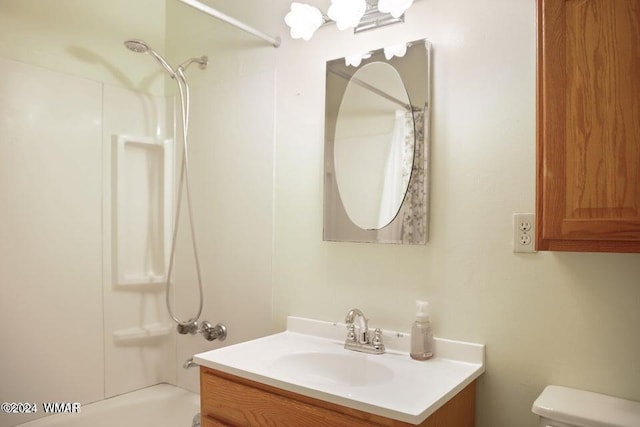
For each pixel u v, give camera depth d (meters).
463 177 1.45
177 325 2.13
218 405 1.41
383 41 1.63
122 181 2.11
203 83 2.18
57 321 1.91
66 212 1.94
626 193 1.04
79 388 1.97
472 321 1.43
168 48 2.32
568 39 1.11
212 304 2.11
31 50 1.85
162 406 2.11
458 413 1.28
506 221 1.38
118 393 2.11
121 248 2.10
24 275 1.81
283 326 1.86
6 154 1.76
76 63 1.98
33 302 1.83
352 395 1.13
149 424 2.08
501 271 1.39
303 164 1.82
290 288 1.84
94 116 2.04
